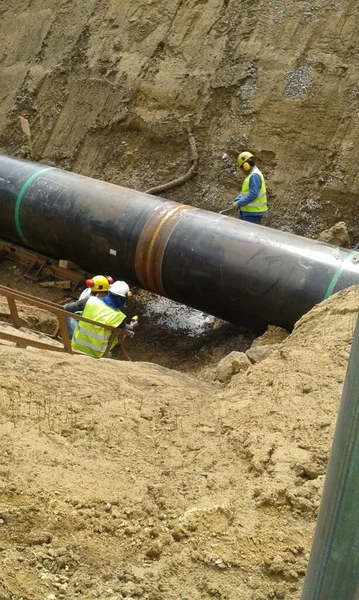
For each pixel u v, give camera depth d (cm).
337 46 1314
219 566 367
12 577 342
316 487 420
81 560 364
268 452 456
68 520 389
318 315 698
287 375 553
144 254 1089
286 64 1345
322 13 1343
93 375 596
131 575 358
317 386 533
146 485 431
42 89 1609
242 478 439
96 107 1517
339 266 962
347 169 1248
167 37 1493
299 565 371
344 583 198
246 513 405
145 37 1516
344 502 189
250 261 1002
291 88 1325
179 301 1120
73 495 410
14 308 725
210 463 457
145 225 1095
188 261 1048
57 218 1188
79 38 1599
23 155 1577
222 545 381
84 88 1548
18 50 1689
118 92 1495
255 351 703
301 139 1302
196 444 479
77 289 1252
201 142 1395
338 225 1147
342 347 588
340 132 1273
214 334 1157
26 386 539
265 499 412
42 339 762
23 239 1275
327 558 198
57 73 1598
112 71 1519
